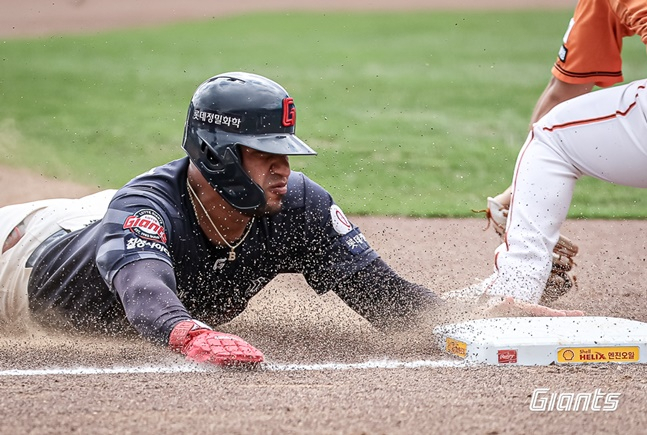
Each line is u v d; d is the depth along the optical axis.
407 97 51.72
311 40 76.12
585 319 14.55
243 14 96.00
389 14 94.19
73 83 56.78
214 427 10.04
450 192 32.06
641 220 28.48
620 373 12.81
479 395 11.52
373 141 40.19
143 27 85.69
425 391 11.71
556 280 16.62
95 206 17.14
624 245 25.22
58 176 35.12
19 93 53.19
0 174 35.28
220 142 13.52
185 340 12.74
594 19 16.88
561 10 93.38
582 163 15.36
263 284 15.10
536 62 63.59
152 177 14.15
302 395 11.43
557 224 15.55
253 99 13.56
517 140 40.81
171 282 13.21
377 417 10.48
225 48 71.56
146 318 12.84
